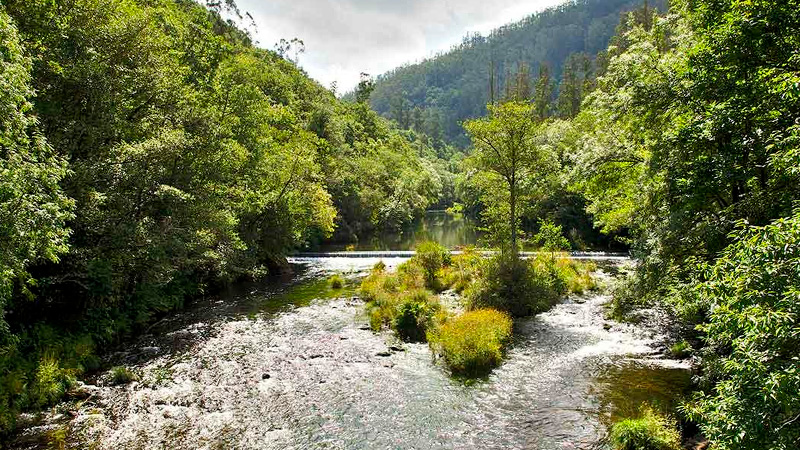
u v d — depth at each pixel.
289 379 12.80
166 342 15.84
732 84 10.04
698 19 11.86
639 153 17.72
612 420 10.24
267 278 28.09
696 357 13.37
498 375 13.01
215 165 20.06
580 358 14.08
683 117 12.34
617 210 21.52
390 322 17.64
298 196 33.06
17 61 9.59
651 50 15.92
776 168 7.46
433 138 174.38
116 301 16.86
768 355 5.19
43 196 9.95
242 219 28.73
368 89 109.38
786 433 4.65
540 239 30.62
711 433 5.49
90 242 15.25
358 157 69.12
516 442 9.59
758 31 9.09
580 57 124.88
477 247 26.91
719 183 10.28
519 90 106.38
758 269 5.02
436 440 9.74
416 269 25.11
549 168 22.03
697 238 11.38
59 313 14.97
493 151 21.20
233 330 17.23
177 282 21.69
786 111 8.52
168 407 11.12
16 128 9.52
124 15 18.16
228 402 11.43
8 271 9.29
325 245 48.12
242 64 54.06
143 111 19.12
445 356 14.16
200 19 46.75
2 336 11.98
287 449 9.41
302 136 47.62
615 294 17.25
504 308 18.83
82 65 15.04
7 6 14.56
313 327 17.61
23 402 10.52
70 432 9.88
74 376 12.30
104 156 16.06
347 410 11.07
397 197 65.12
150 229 16.28
